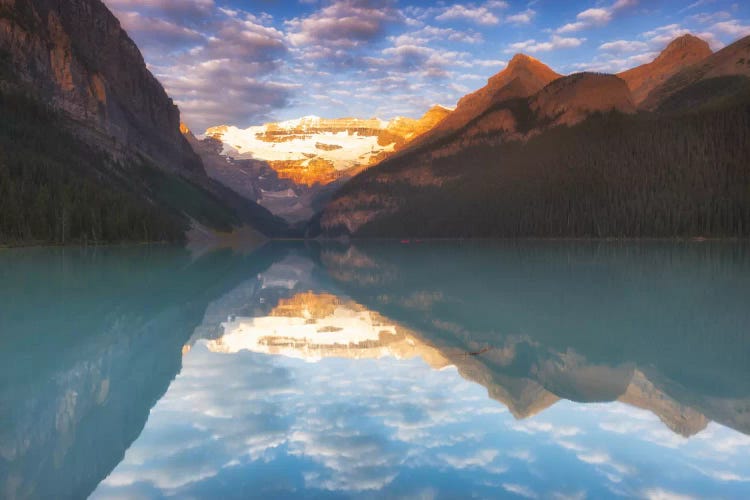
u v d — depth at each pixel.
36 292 30.62
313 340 18.38
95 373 13.65
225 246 150.00
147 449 8.79
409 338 18.61
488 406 11.11
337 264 68.94
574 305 26.62
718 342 17.48
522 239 179.50
